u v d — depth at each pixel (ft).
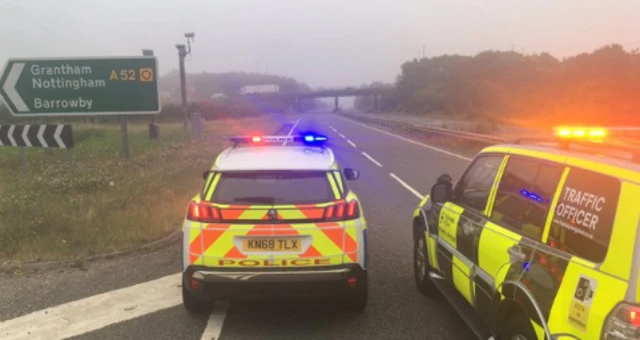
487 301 11.41
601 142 9.85
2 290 18.08
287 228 13.91
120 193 34.17
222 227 13.94
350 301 15.56
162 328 14.83
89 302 16.84
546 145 11.51
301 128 138.00
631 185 7.79
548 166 10.32
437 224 15.79
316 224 13.99
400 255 22.02
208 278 13.78
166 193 33.83
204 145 73.77
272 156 16.34
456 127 112.68
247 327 14.88
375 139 100.17
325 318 15.46
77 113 52.90
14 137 42.78
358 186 41.14
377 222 28.40
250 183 14.65
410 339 13.97
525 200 10.79
